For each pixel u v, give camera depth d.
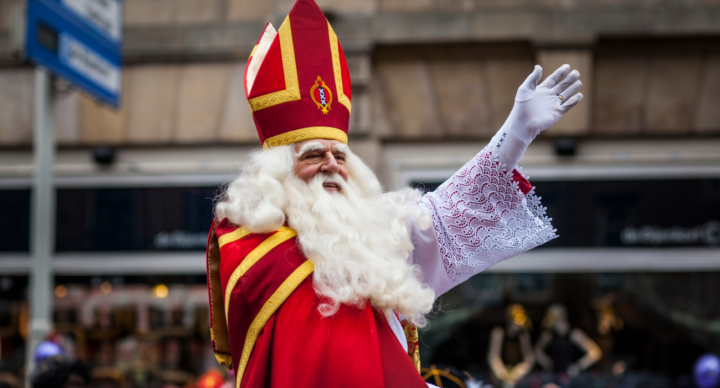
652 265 7.17
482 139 7.26
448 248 1.98
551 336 7.40
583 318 7.40
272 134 1.94
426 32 7.12
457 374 2.58
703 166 7.18
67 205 7.51
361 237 1.81
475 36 7.10
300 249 1.77
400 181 7.27
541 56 7.09
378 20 7.16
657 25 7.02
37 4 5.41
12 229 7.60
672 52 7.18
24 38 5.30
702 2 7.06
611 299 7.36
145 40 7.39
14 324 7.54
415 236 1.97
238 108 7.36
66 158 7.55
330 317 1.65
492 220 1.97
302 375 1.58
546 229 1.99
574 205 7.21
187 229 7.39
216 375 4.75
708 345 7.30
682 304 7.28
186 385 7.20
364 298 1.71
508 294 7.40
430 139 7.30
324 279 1.69
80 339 7.42
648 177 7.20
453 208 1.99
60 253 7.48
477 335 7.39
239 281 1.74
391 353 1.67
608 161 7.20
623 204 7.19
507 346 7.31
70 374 3.43
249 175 1.92
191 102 7.40
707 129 7.12
